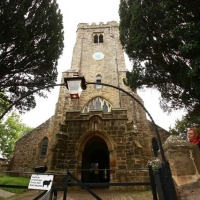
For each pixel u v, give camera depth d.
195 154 4.02
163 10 9.62
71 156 12.48
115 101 21.36
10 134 33.12
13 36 10.55
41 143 19.14
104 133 13.16
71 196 9.90
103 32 30.02
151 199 8.63
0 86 11.88
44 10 12.73
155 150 17.95
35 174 4.40
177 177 3.79
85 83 5.91
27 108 13.43
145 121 19.34
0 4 10.37
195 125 14.35
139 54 11.50
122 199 9.09
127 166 11.90
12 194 10.45
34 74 13.00
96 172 18.67
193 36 7.86
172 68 10.65
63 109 20.70
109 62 25.67
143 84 12.46
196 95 9.16
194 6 8.44
